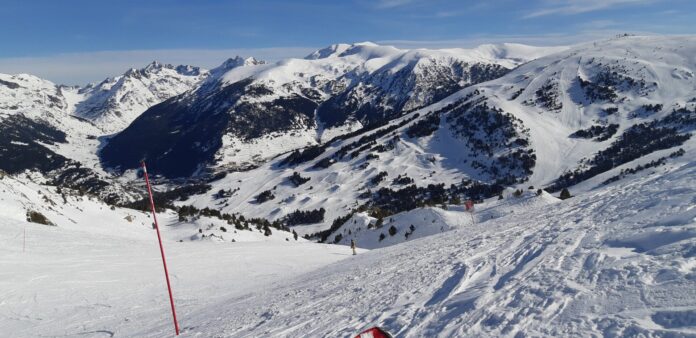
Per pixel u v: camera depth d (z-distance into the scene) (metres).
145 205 119.50
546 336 4.72
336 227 110.44
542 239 10.59
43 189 67.12
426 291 8.54
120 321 17.02
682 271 5.29
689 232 6.75
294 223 193.75
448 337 5.60
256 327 10.20
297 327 8.88
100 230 60.19
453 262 10.66
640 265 5.99
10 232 36.94
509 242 11.60
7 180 58.59
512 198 77.75
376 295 9.69
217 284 24.30
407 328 6.53
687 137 194.00
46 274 25.66
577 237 9.50
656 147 190.62
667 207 9.41
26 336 16.28
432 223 74.69
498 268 8.80
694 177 12.46
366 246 78.25
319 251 40.78
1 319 18.39
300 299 12.62
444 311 6.81
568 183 181.62
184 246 41.78
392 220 85.31
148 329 14.62
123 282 24.78
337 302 10.41
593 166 192.12
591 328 4.57
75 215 63.00
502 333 5.16
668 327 4.08
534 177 198.88
